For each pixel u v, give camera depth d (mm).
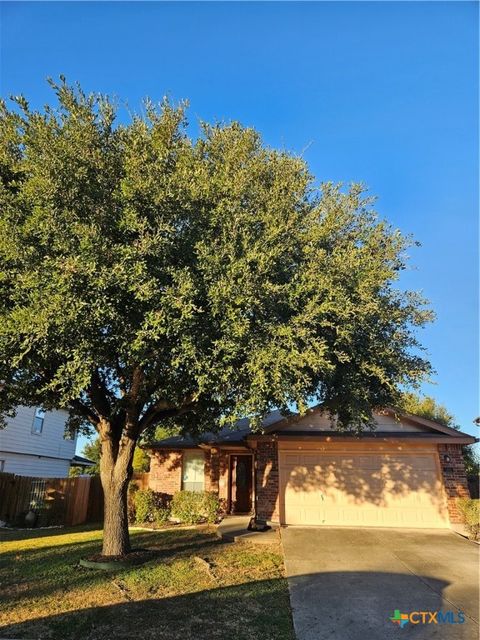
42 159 7223
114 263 6664
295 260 7953
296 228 8188
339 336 7855
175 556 10016
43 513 17344
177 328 6566
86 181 7371
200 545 11570
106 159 7707
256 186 8156
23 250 6812
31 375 9477
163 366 7867
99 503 19047
